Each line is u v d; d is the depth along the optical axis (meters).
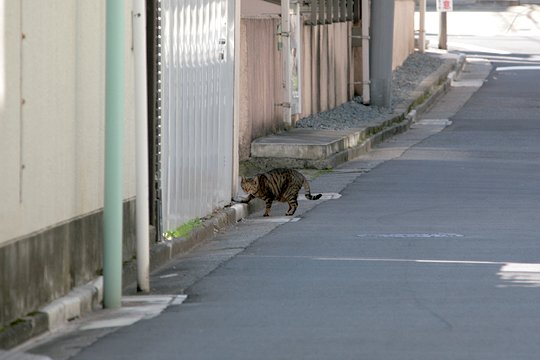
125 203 14.44
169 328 10.90
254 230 18.52
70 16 12.31
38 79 11.40
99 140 13.39
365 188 23.45
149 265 14.28
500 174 25.50
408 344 9.96
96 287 12.58
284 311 11.71
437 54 56.25
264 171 26.22
